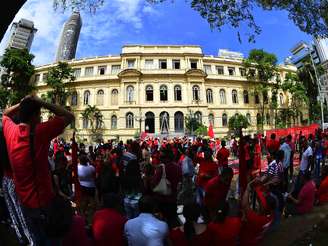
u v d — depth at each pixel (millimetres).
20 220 3141
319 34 9430
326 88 56688
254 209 6012
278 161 7469
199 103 55281
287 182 10727
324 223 6777
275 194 6836
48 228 3027
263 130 57750
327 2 9000
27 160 2906
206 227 4238
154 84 55719
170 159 6930
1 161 3324
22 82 51250
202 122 54781
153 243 3734
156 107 54875
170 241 4148
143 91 55312
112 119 56031
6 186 3312
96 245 4156
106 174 7164
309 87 57250
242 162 5328
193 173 9664
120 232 4168
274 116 60906
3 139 3328
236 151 25625
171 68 56656
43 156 2994
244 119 53000
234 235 4164
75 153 7211
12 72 52125
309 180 7859
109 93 56656
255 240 4758
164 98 55500
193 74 55406
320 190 8430
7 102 47906
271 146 10938
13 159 2926
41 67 61562
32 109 3006
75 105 57312
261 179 6238
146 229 3785
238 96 59312
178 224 6223
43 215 3021
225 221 4242
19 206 3121
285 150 10797
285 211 7602
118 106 55625
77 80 57500
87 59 58656
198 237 4109
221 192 5895
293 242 5812
